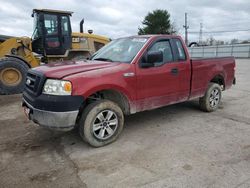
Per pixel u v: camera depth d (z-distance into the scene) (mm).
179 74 5020
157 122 5266
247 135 4535
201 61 5523
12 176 3246
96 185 3025
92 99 4090
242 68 18531
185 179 3109
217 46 40125
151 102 4648
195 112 5992
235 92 8633
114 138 4203
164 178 3139
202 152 3840
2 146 4152
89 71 3881
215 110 6152
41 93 3730
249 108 6410
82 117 3883
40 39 10180
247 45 37812
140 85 4391
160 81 4688
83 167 3441
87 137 3902
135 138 4410
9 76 8438
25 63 8711
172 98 5020
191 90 5371
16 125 5176
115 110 4125
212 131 4738
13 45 9312
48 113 3609
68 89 3596
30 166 3494
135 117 5594
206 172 3262
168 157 3682
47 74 3719
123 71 4152
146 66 4465
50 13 10000
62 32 10328
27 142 4305
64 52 10508
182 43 5191
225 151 3871
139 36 5000
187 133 4645
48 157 3748
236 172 3256
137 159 3637
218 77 6234
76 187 2996
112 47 5129
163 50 4840
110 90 4145
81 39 10867
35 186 3033
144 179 3125
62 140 4359
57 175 3256
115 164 3502
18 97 8031
